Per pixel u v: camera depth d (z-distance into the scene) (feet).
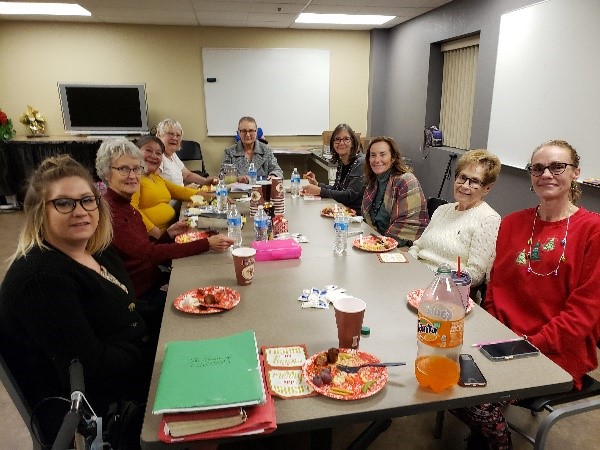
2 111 18.24
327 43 20.31
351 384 3.33
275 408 3.10
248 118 13.37
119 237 6.31
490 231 6.03
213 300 4.64
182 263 6.11
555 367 3.61
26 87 18.92
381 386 3.30
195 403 2.79
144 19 17.66
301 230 7.80
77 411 2.36
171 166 11.69
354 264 6.03
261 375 3.23
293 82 20.45
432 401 3.18
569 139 10.25
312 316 4.48
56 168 4.09
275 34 19.76
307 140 21.35
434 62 16.94
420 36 17.39
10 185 17.97
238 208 9.53
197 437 2.78
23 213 4.12
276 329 4.21
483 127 13.83
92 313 4.21
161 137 11.51
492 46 13.04
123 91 18.94
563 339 4.66
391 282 5.38
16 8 15.69
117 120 19.26
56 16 17.15
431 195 17.52
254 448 5.70
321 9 15.85
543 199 5.21
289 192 11.39
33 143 17.84
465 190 6.31
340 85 20.93
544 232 5.26
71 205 4.03
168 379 3.06
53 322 3.68
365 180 9.51
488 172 6.22
